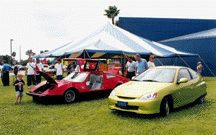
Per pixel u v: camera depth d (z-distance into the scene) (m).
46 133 3.66
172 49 13.93
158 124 3.99
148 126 3.89
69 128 3.93
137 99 4.28
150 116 4.56
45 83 6.74
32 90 6.42
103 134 3.56
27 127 4.01
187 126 3.82
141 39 13.44
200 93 5.65
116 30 13.79
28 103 6.38
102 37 11.77
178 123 4.02
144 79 5.40
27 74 9.88
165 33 23.17
